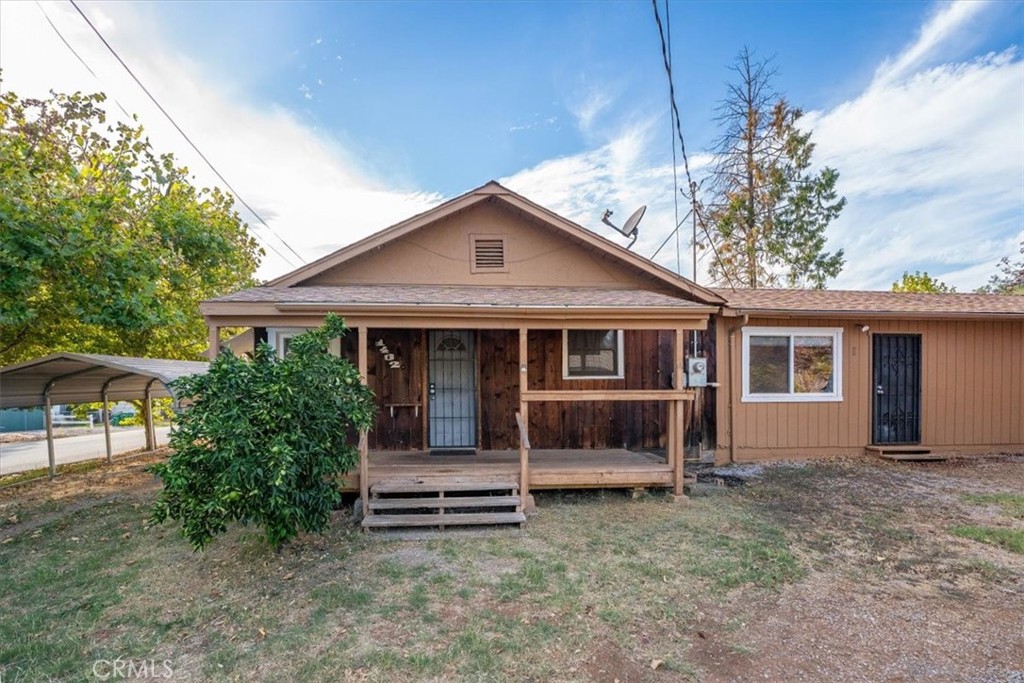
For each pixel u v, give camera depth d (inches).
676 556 186.4
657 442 339.3
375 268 330.0
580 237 325.4
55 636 138.8
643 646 128.3
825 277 708.7
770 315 332.5
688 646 128.2
